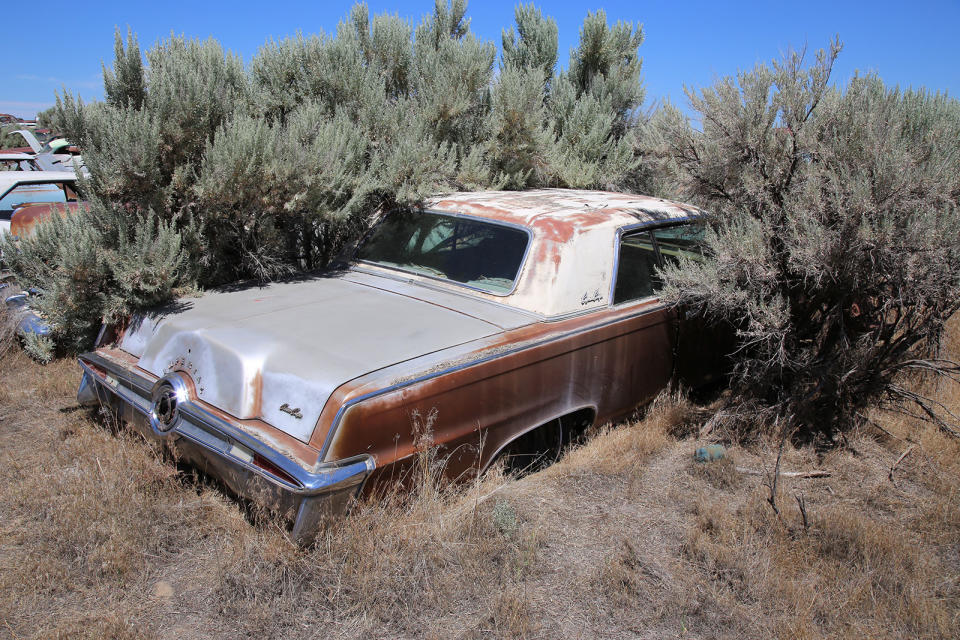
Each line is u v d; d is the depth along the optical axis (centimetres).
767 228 404
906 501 352
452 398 301
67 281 379
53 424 421
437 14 773
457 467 315
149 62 493
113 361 368
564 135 711
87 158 399
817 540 310
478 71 643
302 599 265
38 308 410
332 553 274
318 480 258
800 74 416
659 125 495
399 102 594
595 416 389
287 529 276
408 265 437
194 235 429
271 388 291
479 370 311
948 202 366
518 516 323
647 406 434
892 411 437
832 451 402
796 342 444
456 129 639
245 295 401
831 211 386
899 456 399
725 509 336
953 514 333
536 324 353
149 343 354
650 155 538
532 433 382
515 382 330
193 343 326
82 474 335
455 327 339
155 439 333
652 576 287
